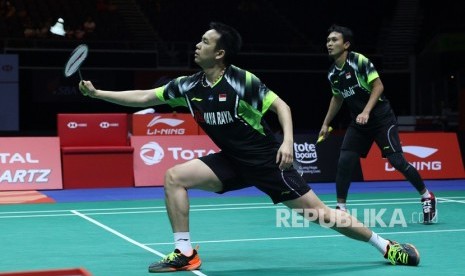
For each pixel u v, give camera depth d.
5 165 10.38
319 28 24.53
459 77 22.27
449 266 5.05
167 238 6.34
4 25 20.39
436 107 22.20
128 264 5.15
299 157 11.36
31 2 21.53
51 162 10.60
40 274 4.18
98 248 5.83
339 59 6.95
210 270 4.94
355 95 6.95
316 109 21.33
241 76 4.57
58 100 19.23
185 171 4.78
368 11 24.81
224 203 8.95
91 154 10.76
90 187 10.73
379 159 11.71
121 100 4.85
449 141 11.98
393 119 7.06
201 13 23.56
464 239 6.22
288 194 4.73
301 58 21.16
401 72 22.30
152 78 19.97
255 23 23.92
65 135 10.75
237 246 5.92
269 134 4.70
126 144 11.00
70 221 7.43
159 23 22.83
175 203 4.80
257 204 8.83
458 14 24.05
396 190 10.43
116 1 22.66
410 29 24.58
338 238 6.28
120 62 19.72
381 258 5.36
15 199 9.42
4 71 17.44
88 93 4.84
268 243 6.05
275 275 4.78
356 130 7.07
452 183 11.37
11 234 6.57
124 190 10.48
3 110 17.47
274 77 21.05
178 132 11.52
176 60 20.86
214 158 4.83
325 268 5.00
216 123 4.64
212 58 4.56
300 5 24.75
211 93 4.60
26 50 18.92
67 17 21.45
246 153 4.68
